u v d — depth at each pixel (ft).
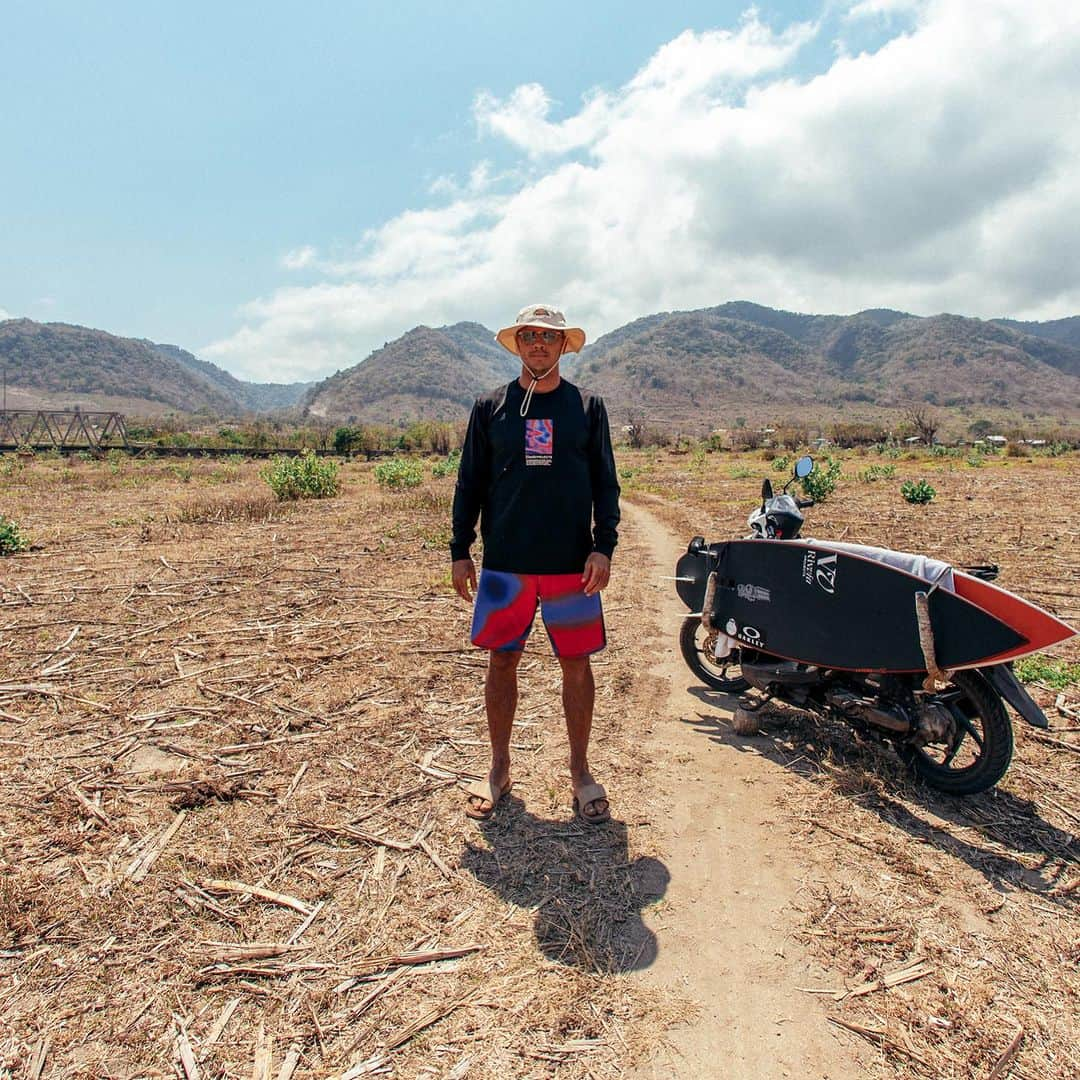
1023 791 11.08
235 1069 6.23
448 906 8.38
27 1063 6.25
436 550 31.37
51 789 10.80
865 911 8.41
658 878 8.98
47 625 19.31
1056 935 8.03
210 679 15.39
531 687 15.34
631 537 37.09
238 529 38.29
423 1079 6.19
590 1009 6.95
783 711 14.14
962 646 10.23
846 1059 6.48
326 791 10.90
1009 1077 6.26
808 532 36.73
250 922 8.06
